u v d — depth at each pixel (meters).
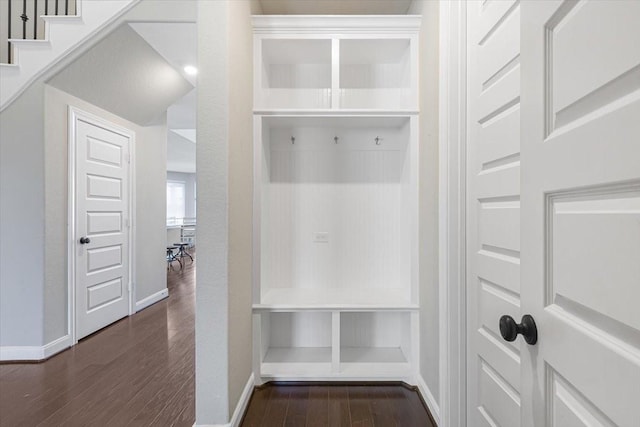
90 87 2.72
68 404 1.83
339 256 2.41
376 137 2.41
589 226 0.53
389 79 2.38
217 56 1.52
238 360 1.68
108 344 2.69
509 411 1.09
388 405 1.82
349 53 2.23
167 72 3.11
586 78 0.53
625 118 0.46
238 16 1.69
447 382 1.44
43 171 2.41
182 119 5.08
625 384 0.46
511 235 1.07
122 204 3.35
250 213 1.96
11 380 2.09
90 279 2.89
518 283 1.03
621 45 0.47
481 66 1.28
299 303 2.03
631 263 0.45
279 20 2.00
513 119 1.05
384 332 2.41
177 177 11.24
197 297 1.52
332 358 2.04
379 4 2.20
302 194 2.41
